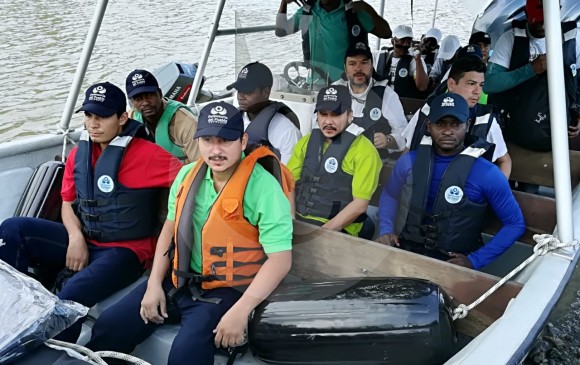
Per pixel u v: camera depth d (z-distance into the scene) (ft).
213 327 5.79
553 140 5.95
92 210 7.29
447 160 6.89
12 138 20.36
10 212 8.57
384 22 6.87
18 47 30.96
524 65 9.30
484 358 4.60
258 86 5.23
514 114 9.27
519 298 5.30
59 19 36.88
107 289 7.01
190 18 34.76
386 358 5.26
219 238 5.70
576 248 6.04
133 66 27.55
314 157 5.33
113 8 39.27
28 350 4.61
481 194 6.77
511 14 12.74
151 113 8.76
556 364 5.39
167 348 6.17
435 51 15.46
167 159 7.44
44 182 8.07
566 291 5.80
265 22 5.22
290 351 5.47
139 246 7.45
